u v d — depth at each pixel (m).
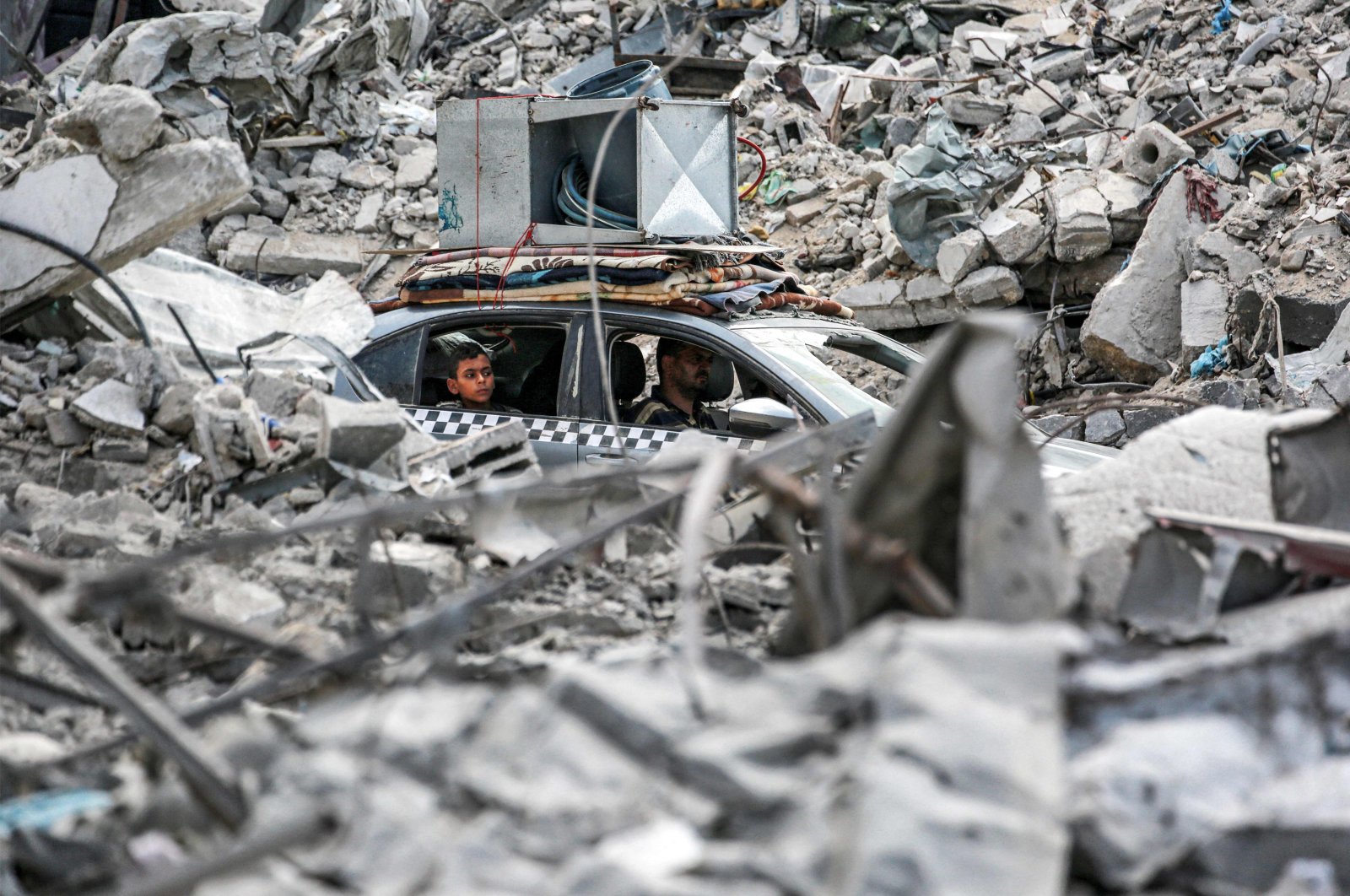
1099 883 7.52
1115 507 12.96
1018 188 45.41
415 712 8.80
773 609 14.73
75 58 54.44
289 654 10.42
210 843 8.16
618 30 63.12
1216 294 39.31
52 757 10.55
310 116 48.22
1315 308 36.09
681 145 26.78
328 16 57.03
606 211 27.44
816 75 57.09
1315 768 8.11
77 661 8.05
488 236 27.81
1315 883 7.39
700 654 10.34
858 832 7.00
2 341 23.25
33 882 8.10
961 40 60.34
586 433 22.89
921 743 7.30
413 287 25.41
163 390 20.28
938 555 9.55
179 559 9.44
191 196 22.45
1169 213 41.41
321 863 7.56
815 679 8.09
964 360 8.45
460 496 10.41
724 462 8.62
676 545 16.27
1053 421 37.03
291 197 47.09
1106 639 9.20
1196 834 7.62
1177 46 57.09
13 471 19.58
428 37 65.25
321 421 18.84
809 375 22.25
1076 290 44.31
